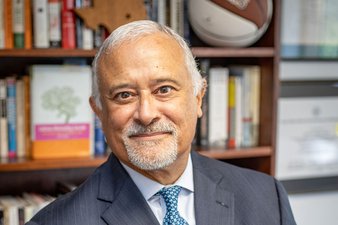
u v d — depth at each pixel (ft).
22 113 5.69
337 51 7.54
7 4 5.36
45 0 5.51
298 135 7.54
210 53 5.93
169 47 3.59
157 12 5.93
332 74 7.61
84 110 5.81
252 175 4.46
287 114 7.44
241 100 6.45
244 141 6.49
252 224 4.03
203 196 4.00
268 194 4.33
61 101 5.71
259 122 6.54
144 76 3.47
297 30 7.29
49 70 5.65
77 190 3.91
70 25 5.61
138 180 3.86
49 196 6.06
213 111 6.35
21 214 5.57
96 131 5.94
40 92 5.63
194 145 6.34
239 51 6.05
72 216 3.65
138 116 3.51
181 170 3.91
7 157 5.66
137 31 3.59
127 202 3.76
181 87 3.62
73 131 5.78
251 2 5.93
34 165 5.47
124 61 3.50
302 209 7.72
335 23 7.47
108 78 3.55
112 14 5.68
